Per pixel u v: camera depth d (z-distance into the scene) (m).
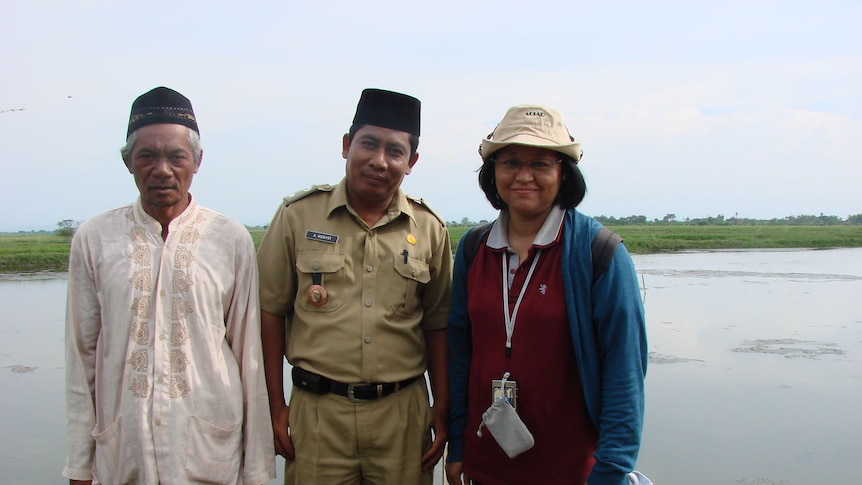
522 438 2.47
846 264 28.75
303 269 2.89
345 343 2.84
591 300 2.48
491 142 2.54
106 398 2.50
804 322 12.25
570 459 2.54
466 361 2.92
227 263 2.67
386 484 2.90
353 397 2.84
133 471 2.47
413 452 2.97
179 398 2.49
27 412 6.57
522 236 2.70
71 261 2.54
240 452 2.71
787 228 76.75
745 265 28.06
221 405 2.60
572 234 2.54
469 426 2.76
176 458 2.47
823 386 7.66
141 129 2.46
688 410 6.74
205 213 2.71
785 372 8.33
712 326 11.72
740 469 5.28
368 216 2.98
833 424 6.34
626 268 2.46
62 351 9.27
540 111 2.53
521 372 2.53
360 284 2.90
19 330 10.91
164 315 2.50
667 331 11.18
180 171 2.50
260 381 2.75
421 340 3.09
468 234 2.92
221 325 2.65
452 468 2.89
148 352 2.47
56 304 14.12
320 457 2.85
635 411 2.41
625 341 2.42
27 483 4.93
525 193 2.52
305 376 2.87
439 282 3.16
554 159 2.52
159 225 2.57
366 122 2.78
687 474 5.18
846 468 5.31
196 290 2.55
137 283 2.49
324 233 2.93
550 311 2.49
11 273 22.50
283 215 3.02
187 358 2.52
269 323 2.99
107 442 2.48
